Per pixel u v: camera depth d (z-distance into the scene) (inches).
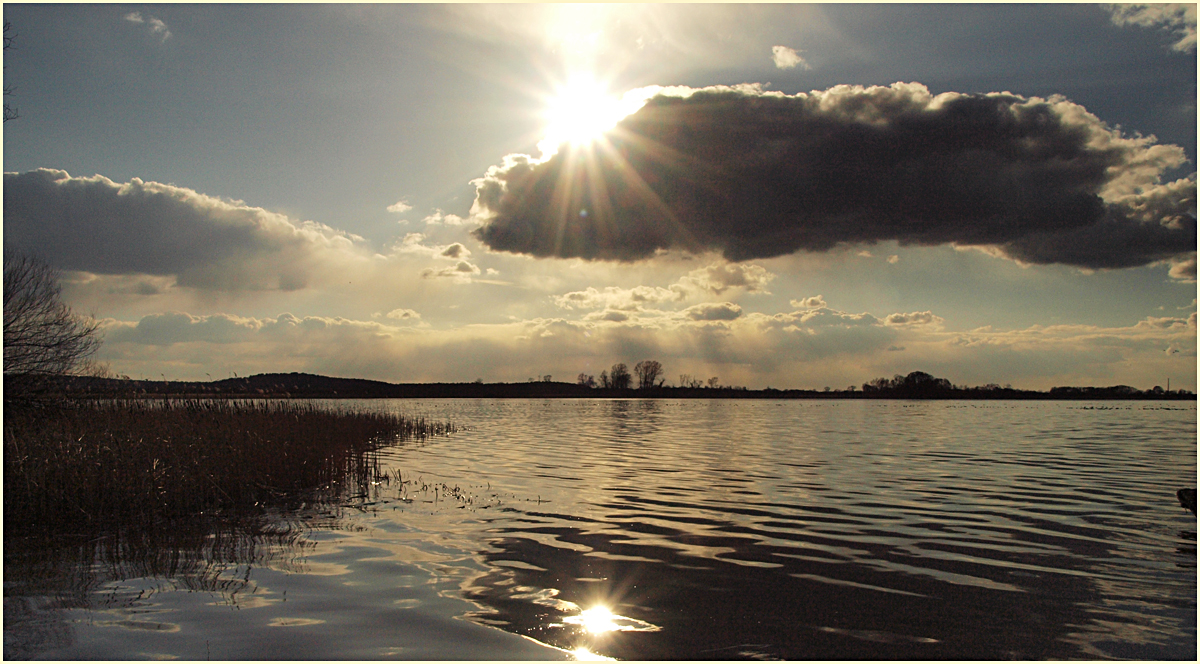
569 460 833.5
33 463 522.6
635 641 265.1
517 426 1579.7
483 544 408.5
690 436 1254.9
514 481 653.9
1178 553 390.6
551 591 323.0
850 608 301.3
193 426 730.2
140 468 547.5
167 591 323.3
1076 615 294.2
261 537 428.8
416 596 315.0
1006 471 733.3
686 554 386.0
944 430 1460.4
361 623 282.5
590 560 374.0
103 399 842.8
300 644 261.7
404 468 752.3
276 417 883.4
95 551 397.7
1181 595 319.6
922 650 259.4
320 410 1104.8
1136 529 449.1
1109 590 326.3
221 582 336.5
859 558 378.3
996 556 383.6
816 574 349.4
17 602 308.7
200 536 433.4
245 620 285.9
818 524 461.4
